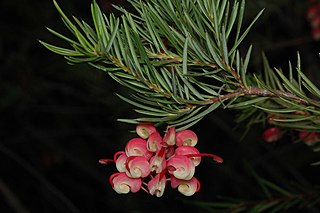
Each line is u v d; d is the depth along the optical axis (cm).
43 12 112
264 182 53
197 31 36
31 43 117
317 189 53
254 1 67
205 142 124
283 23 100
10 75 115
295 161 113
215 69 37
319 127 39
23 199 144
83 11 116
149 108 35
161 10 38
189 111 35
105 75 72
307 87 36
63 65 103
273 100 43
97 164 136
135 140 36
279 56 107
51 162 136
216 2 36
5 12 122
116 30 34
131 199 117
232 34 84
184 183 36
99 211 146
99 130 133
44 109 131
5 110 129
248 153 121
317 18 71
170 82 36
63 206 143
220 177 128
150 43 37
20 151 138
